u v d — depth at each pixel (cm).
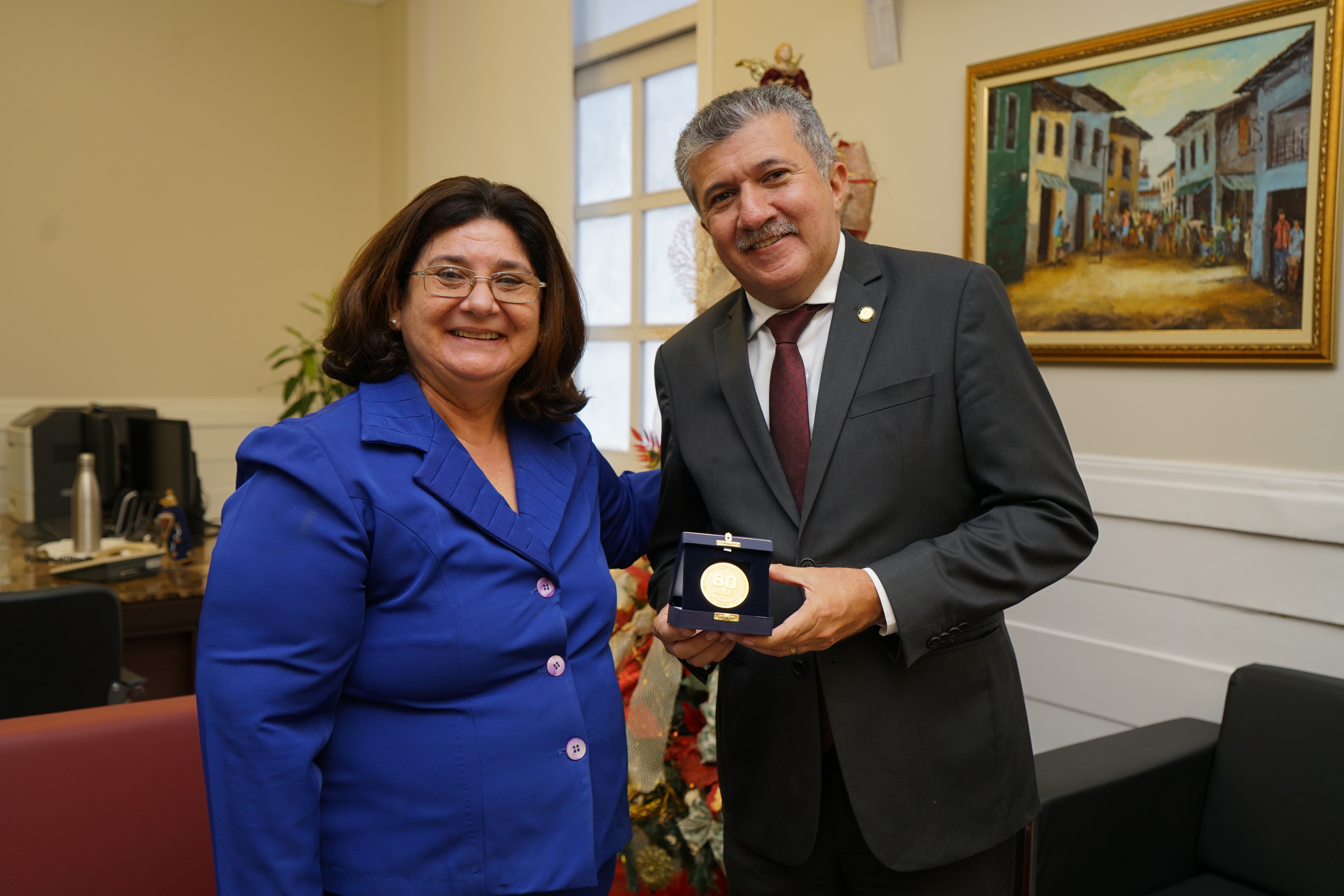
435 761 112
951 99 245
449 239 122
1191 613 209
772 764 138
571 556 127
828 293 141
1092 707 225
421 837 111
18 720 142
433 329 121
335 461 112
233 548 109
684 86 346
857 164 209
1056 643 231
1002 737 135
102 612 224
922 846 130
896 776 130
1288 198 189
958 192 245
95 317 451
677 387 151
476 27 431
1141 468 214
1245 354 196
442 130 459
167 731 147
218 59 474
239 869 104
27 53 430
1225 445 203
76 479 354
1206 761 192
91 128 446
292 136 496
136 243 459
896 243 260
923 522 133
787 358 141
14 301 433
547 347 130
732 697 145
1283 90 188
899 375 132
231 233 482
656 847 197
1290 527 191
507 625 115
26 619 216
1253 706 187
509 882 112
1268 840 180
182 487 375
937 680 133
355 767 113
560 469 133
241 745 105
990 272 136
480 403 128
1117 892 180
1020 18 230
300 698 108
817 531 132
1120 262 214
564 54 383
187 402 472
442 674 113
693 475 145
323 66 503
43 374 441
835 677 131
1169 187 205
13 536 374
